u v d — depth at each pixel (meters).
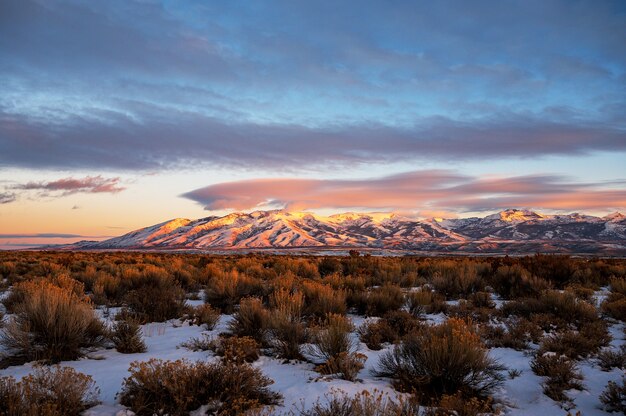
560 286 17.69
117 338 8.05
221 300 12.77
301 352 7.72
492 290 16.45
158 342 8.53
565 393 6.13
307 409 5.14
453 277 16.50
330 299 10.98
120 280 14.59
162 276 14.77
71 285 11.86
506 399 5.92
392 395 5.71
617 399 5.69
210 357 7.25
